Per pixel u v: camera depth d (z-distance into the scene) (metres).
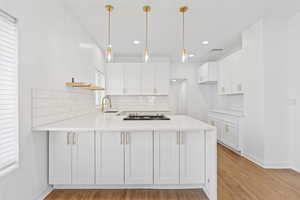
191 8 3.03
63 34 2.87
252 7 3.02
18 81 1.83
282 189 2.59
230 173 3.17
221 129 5.21
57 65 2.67
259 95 3.54
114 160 2.48
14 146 1.81
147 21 3.52
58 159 2.45
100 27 3.82
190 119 3.06
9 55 1.74
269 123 3.42
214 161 2.17
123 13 3.20
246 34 3.96
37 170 2.20
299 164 3.22
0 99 1.62
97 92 5.26
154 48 5.29
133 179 2.49
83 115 3.83
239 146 4.25
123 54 5.94
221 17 3.37
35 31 2.12
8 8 1.67
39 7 2.21
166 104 6.09
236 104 5.32
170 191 2.52
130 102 6.09
